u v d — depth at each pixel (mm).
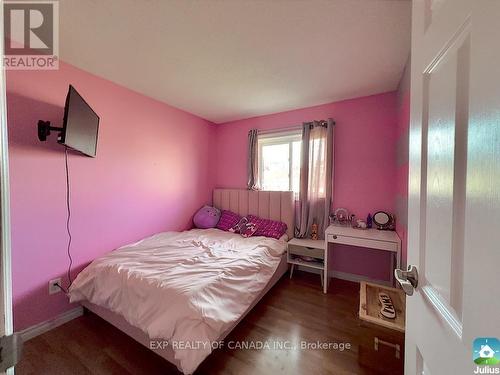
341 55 1708
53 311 1730
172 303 1241
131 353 1464
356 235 2119
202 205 3330
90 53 1688
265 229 2771
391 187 2348
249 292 1641
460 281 438
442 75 522
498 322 330
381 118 2398
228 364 1359
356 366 1347
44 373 1314
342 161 2611
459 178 446
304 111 2850
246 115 3189
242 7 1247
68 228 1828
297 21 1353
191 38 1520
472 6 402
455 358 438
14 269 1549
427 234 594
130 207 2334
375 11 1265
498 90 341
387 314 1319
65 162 1804
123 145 2256
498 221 334
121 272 1550
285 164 3076
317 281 2547
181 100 2619
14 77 1535
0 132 416
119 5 1236
